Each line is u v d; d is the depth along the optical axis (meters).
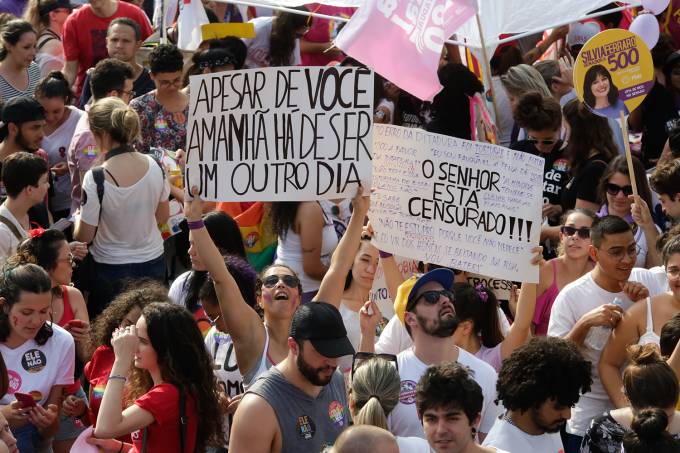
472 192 15.44
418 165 15.40
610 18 26.83
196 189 14.45
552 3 24.23
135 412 12.38
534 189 15.49
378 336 16.31
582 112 20.25
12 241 18.14
